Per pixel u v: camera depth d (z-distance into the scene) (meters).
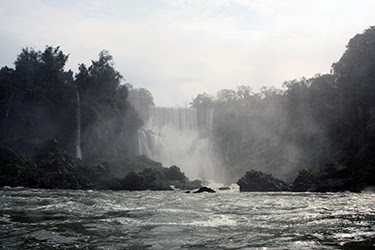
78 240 17.97
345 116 99.56
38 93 104.38
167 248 16.38
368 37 102.69
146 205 35.66
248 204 37.44
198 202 40.03
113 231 20.44
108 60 122.94
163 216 26.80
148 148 135.38
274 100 144.12
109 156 106.94
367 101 92.81
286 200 43.12
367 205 36.06
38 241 17.66
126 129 121.19
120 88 126.56
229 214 28.30
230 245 16.94
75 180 72.12
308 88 124.19
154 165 105.50
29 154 87.19
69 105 106.62
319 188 67.38
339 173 72.00
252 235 19.41
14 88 104.88
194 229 21.19
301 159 110.06
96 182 75.69
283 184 76.19
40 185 69.31
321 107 109.06
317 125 109.38
